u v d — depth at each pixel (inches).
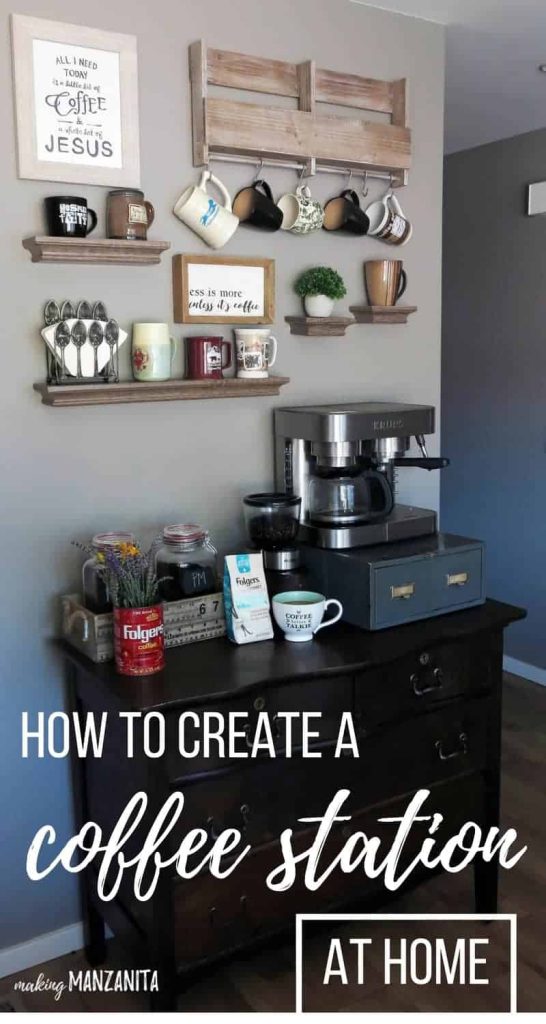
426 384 103.3
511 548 153.9
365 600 79.3
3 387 76.0
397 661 78.2
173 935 70.1
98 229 79.0
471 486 159.9
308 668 71.9
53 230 74.8
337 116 90.6
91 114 76.6
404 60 95.1
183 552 79.1
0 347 75.4
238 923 73.3
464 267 155.4
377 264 94.3
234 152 84.4
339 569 81.7
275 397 91.7
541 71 110.4
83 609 76.0
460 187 153.9
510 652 157.9
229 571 78.2
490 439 155.0
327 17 89.3
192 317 83.4
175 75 81.3
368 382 98.5
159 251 78.4
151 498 85.1
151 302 82.4
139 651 70.8
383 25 93.0
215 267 84.1
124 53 77.4
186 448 86.5
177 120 81.9
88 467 81.2
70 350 76.9
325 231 92.7
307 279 89.6
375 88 92.7
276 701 72.1
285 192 89.7
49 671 82.0
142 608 70.4
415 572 81.4
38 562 79.9
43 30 73.5
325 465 87.3
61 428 79.2
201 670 72.0
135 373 80.8
